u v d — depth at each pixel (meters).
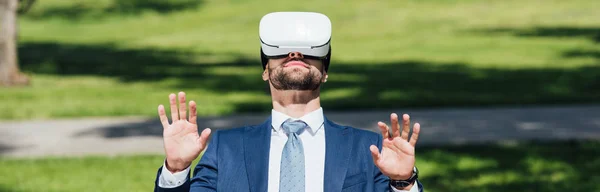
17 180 9.52
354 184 2.87
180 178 2.98
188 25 42.50
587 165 10.09
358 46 33.88
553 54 28.92
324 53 2.89
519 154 10.76
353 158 2.90
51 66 26.80
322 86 20.31
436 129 13.09
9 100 17.78
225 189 2.89
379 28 39.22
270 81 2.94
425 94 18.44
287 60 2.90
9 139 12.61
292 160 2.87
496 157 10.59
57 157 10.88
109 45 35.97
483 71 24.52
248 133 2.97
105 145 11.84
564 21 38.62
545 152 10.88
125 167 10.16
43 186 9.20
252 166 2.89
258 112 15.82
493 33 36.00
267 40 2.89
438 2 45.84
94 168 10.12
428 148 11.20
